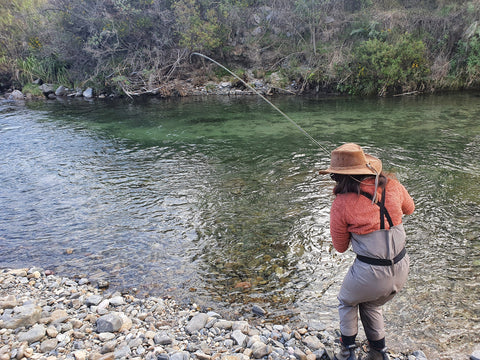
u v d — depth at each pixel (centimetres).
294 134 873
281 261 372
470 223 427
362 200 204
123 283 349
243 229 439
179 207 505
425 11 1504
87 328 282
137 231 445
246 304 313
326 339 266
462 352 250
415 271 344
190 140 855
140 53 1580
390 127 897
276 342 262
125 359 246
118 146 820
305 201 507
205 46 1523
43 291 340
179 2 1510
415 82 1398
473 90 1393
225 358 240
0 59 1703
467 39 1384
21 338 264
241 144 807
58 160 731
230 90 1536
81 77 1631
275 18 1622
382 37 1449
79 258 394
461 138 777
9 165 705
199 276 354
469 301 301
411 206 222
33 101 1495
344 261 368
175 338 271
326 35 1544
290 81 1525
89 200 541
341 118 1020
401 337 266
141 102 1410
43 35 1677
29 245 423
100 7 1571
